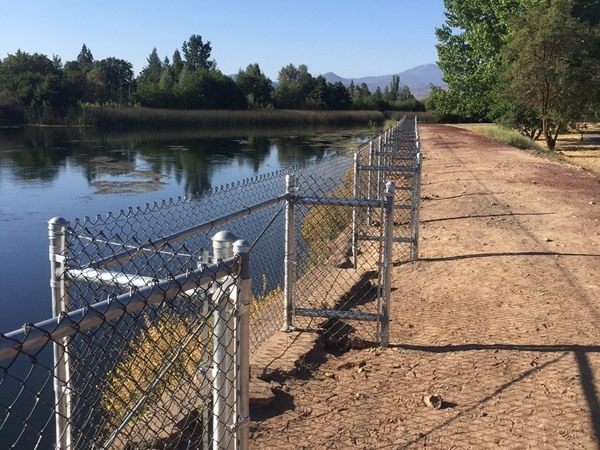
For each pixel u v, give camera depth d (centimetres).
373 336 561
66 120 6588
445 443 383
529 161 2372
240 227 884
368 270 791
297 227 886
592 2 4084
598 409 423
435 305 655
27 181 2605
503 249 905
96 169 3042
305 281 738
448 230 1053
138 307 237
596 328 579
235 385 290
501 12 4394
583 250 903
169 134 6034
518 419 411
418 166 838
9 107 6725
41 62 7919
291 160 3600
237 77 10481
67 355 301
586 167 2350
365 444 384
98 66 9781
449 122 7712
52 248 343
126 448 333
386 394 449
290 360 493
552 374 477
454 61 4988
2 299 1060
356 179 832
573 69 3538
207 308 292
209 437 345
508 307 643
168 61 13300
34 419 594
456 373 480
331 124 8956
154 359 358
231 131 6831
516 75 3722
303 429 401
